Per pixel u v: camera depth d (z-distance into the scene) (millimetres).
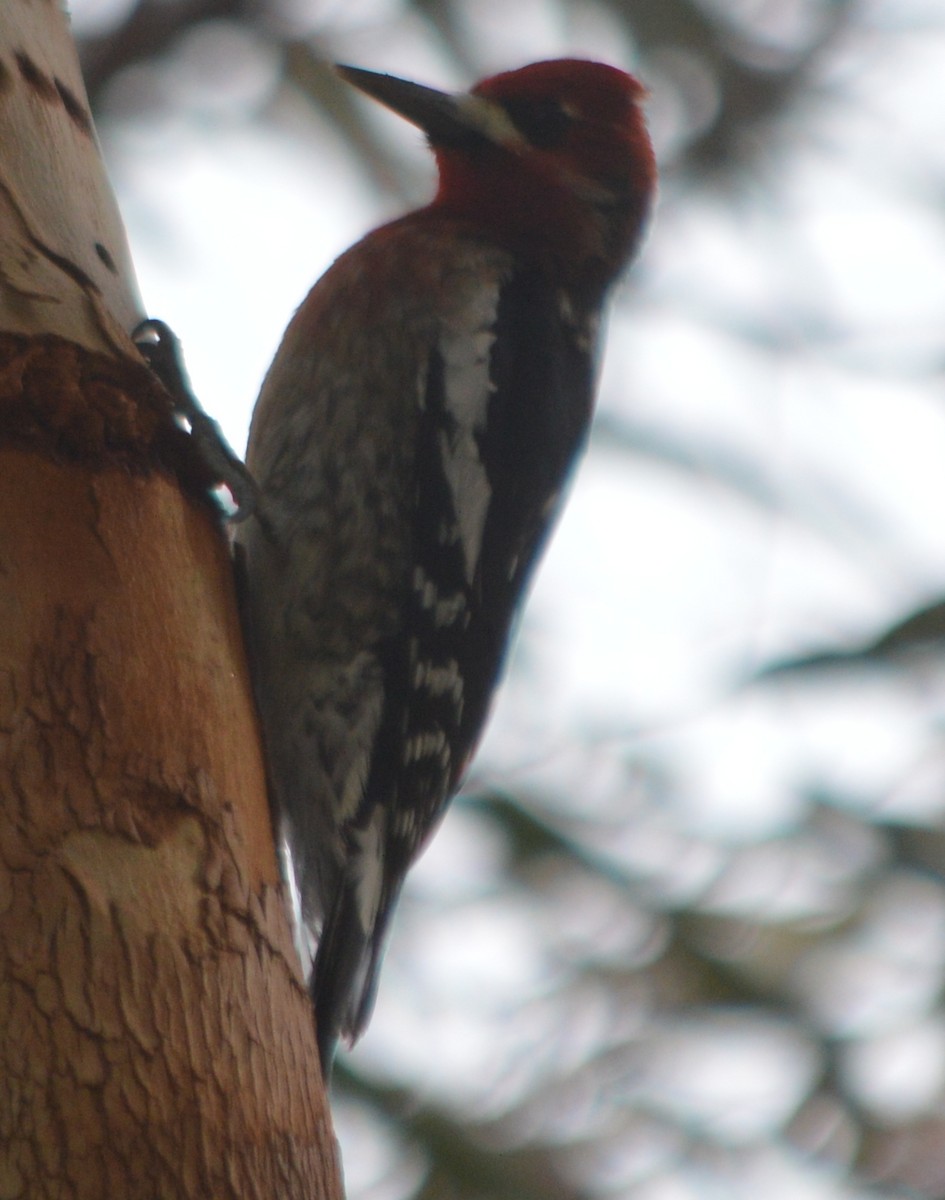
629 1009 10742
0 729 4516
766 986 10656
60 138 5574
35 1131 4129
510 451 7789
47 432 4938
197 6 12336
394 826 7242
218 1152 4340
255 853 4891
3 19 5566
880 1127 10367
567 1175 10117
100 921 4402
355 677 7090
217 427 6336
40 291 5145
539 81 8977
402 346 7555
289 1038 4711
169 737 4773
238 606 5457
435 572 7340
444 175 8836
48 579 4766
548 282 8570
